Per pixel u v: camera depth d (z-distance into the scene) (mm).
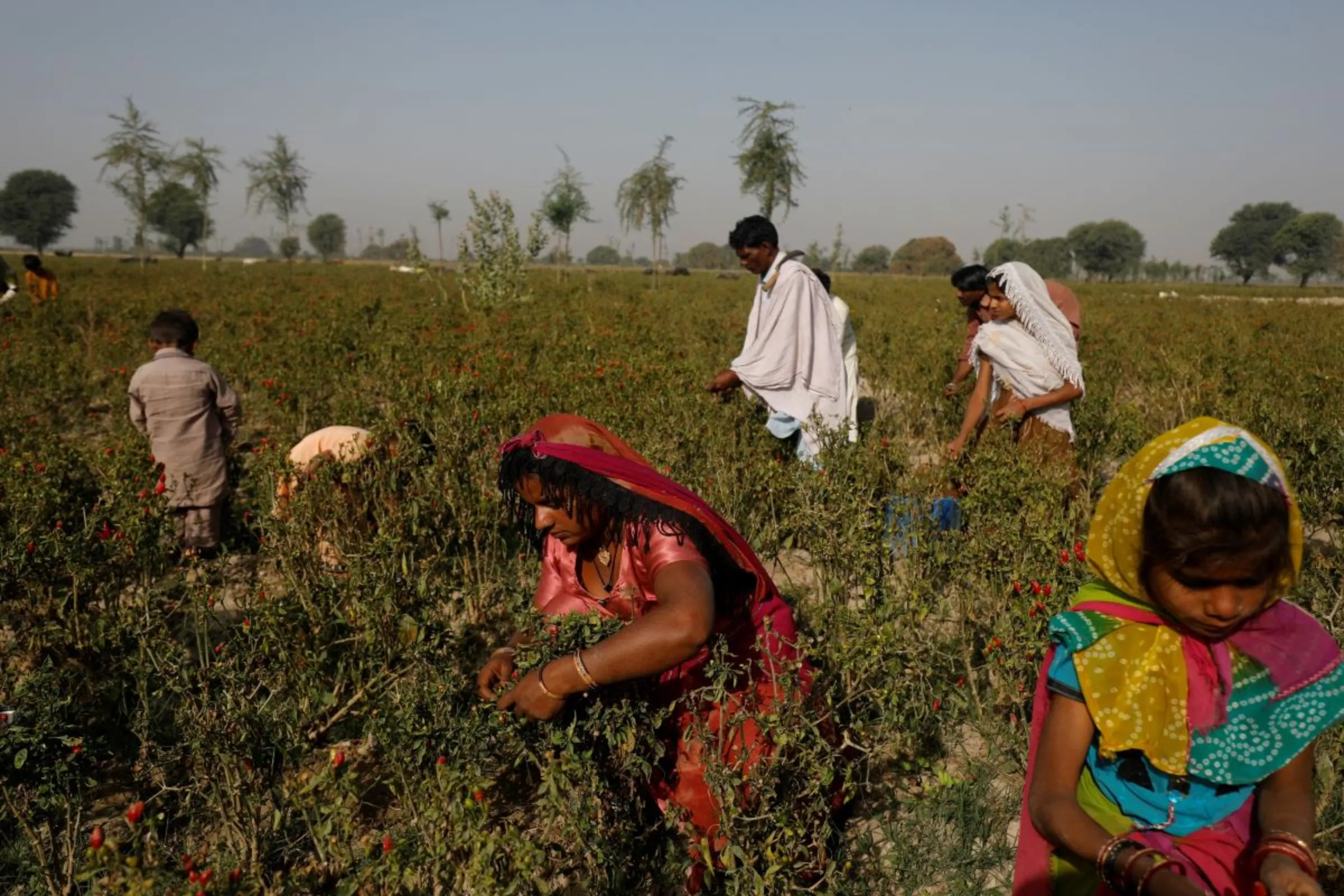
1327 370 9430
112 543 4086
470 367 8641
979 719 3551
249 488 5582
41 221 114938
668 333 14203
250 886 2016
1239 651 1544
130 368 10297
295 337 12484
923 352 11000
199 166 45969
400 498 4797
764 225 6188
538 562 4496
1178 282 126500
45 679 3064
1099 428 6520
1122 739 1567
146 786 3217
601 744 2479
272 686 3262
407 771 2674
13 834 3021
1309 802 1572
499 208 19531
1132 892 1481
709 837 2555
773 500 5219
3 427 6930
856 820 3139
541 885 2186
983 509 4336
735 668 2508
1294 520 1444
